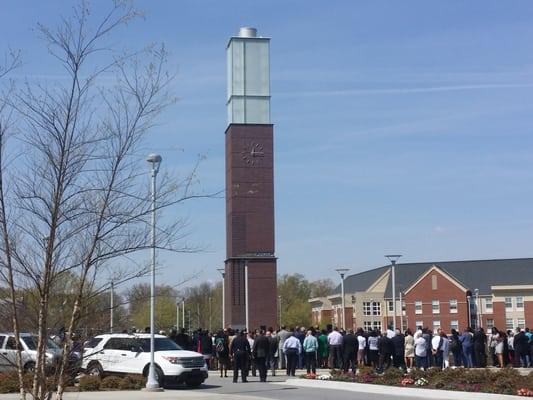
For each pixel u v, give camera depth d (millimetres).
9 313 8008
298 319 121938
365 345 29188
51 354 8391
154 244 8484
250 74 60406
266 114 59969
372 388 22328
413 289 94438
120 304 8852
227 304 59031
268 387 23906
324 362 32156
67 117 8250
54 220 7797
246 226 58344
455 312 92000
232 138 59312
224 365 29062
